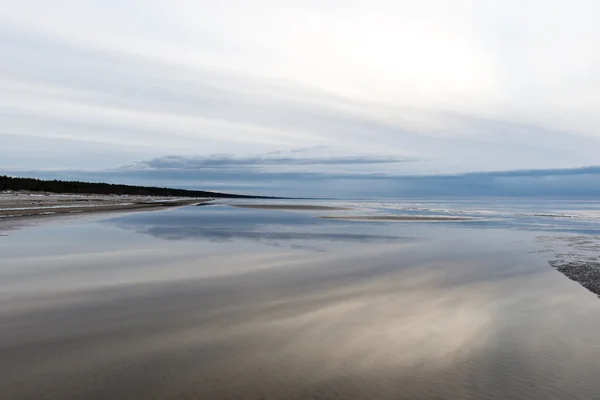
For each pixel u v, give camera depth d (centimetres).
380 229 2778
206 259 1458
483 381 529
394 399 478
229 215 4312
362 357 600
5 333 674
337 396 482
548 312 853
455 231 2681
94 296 924
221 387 497
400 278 1176
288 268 1305
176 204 7619
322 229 2739
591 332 726
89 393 475
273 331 707
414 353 620
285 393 486
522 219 4091
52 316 771
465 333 715
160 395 474
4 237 1992
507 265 1409
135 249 1673
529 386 517
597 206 9388
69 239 1958
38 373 525
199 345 634
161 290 991
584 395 495
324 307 866
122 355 589
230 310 831
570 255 1655
